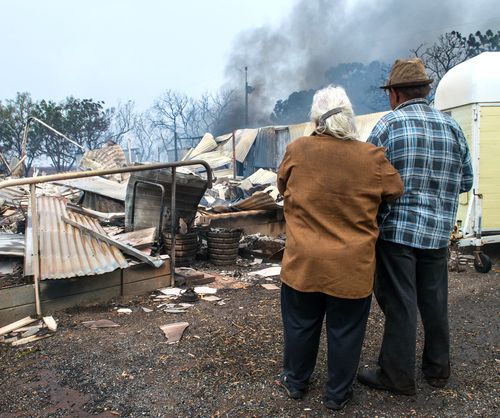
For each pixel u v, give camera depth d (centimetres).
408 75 267
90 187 862
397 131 259
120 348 320
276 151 2178
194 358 307
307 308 248
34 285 375
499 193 613
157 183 573
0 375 286
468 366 304
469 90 613
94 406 253
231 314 392
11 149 3266
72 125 3397
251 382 277
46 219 523
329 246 231
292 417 243
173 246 471
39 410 249
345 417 244
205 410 249
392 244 256
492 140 609
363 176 230
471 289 488
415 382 280
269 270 569
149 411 249
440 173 260
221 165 2322
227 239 599
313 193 235
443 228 258
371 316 389
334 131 233
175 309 403
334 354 245
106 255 429
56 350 318
